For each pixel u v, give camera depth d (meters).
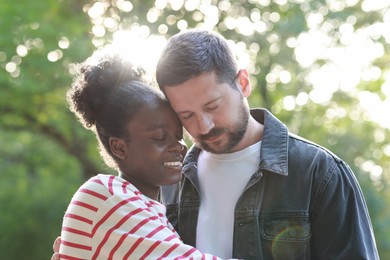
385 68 10.23
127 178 2.14
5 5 8.27
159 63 2.10
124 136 2.09
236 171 2.29
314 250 2.23
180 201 2.38
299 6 9.05
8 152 10.84
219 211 2.29
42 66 8.30
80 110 2.16
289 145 2.27
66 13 8.78
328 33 9.24
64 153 10.57
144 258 1.96
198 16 8.80
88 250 2.02
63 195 10.96
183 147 2.15
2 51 8.32
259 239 2.21
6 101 9.06
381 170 10.84
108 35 8.34
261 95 9.84
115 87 2.10
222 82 2.09
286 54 9.16
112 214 2.01
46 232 11.06
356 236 2.16
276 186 2.22
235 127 2.13
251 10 9.05
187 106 2.08
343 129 11.10
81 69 2.18
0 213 11.03
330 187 2.19
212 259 1.97
